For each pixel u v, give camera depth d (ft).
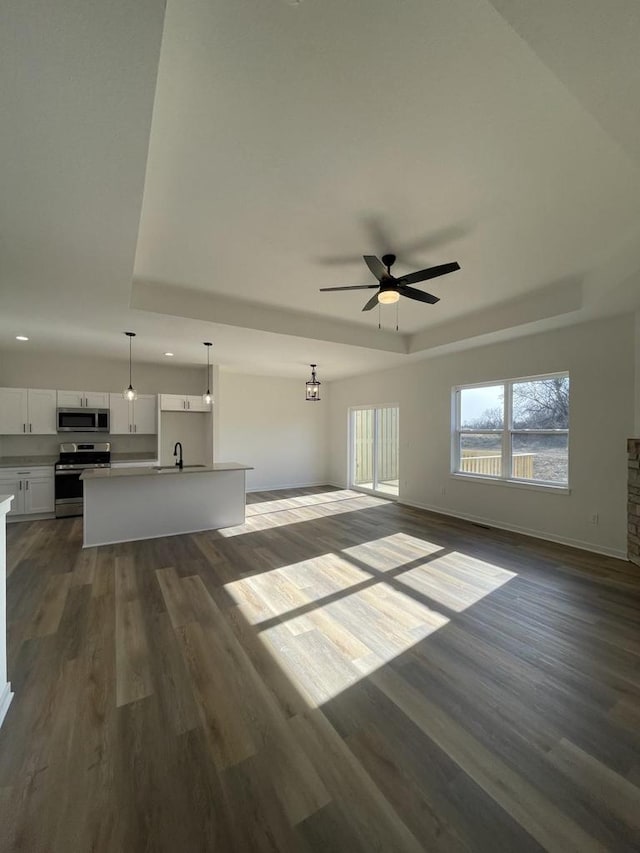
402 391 23.18
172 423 23.93
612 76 4.30
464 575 11.91
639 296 11.40
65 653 7.82
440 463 20.66
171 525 16.49
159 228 8.98
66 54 4.00
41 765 5.21
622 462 13.42
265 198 7.84
